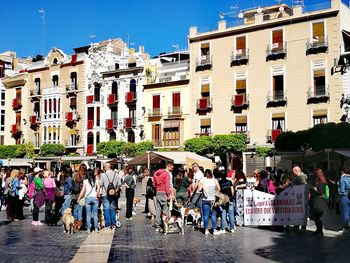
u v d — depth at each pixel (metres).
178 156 31.45
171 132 54.47
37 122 67.25
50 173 18.42
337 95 43.78
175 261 10.24
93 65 62.62
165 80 57.56
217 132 50.88
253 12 53.75
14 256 10.93
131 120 57.69
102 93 61.25
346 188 14.95
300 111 45.84
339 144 28.69
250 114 48.81
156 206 15.36
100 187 16.12
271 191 17.30
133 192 19.53
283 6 51.75
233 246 12.31
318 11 45.06
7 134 71.00
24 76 69.38
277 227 15.85
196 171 17.11
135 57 59.00
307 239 13.41
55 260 10.42
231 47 50.44
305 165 33.81
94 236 14.41
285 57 46.94
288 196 15.70
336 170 25.80
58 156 61.66
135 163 31.88
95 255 11.00
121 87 59.41
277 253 11.13
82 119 62.88
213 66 51.56
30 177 24.00
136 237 14.17
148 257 10.75
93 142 61.53
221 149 48.06
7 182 20.56
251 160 47.97
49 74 67.12
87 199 15.34
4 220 19.64
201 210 15.50
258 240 13.37
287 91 46.69
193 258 10.60
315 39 45.31
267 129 47.62
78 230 15.91
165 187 15.14
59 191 18.09
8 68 83.31
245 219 16.22
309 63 45.56
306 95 45.59
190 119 53.03
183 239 13.73
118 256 10.89
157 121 55.53
